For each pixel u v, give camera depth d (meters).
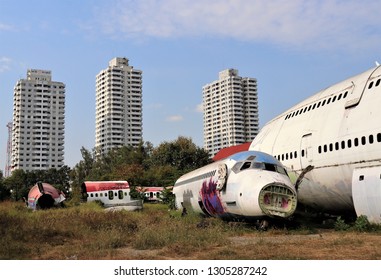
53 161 157.25
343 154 22.58
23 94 155.62
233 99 164.88
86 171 106.12
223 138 166.88
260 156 22.34
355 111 22.52
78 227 20.70
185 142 90.56
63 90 161.88
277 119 33.56
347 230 20.22
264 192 19.56
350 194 23.23
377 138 20.33
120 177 78.44
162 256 13.08
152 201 68.81
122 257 13.02
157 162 88.06
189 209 32.44
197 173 30.80
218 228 19.11
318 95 28.25
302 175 25.89
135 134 160.50
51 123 158.38
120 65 165.12
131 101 161.38
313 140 25.50
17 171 103.81
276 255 12.65
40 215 29.75
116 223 21.95
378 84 21.94
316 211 28.02
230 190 22.02
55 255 13.75
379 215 19.42
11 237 17.53
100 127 163.38
